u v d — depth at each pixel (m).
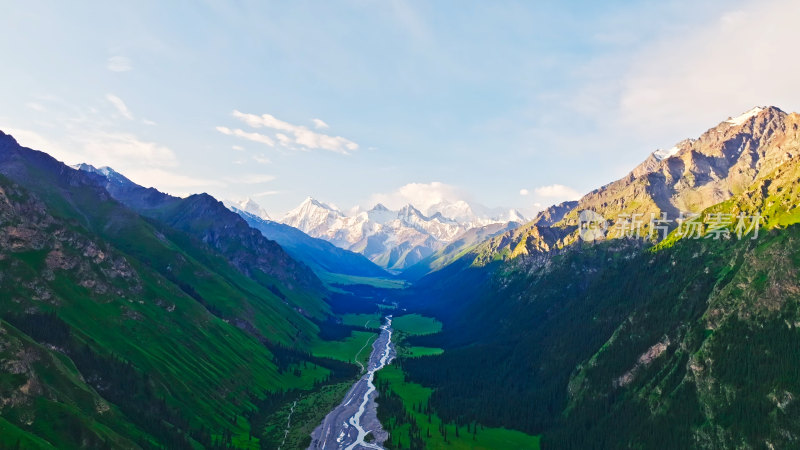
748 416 173.38
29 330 189.00
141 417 178.62
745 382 184.00
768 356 186.62
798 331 188.38
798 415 163.88
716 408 184.00
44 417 137.50
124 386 192.25
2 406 132.62
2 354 144.62
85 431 139.25
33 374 148.00
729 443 170.75
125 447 147.25
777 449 159.88
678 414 192.62
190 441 180.25
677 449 180.38
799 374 173.75
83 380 175.88
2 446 115.06
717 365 196.38
